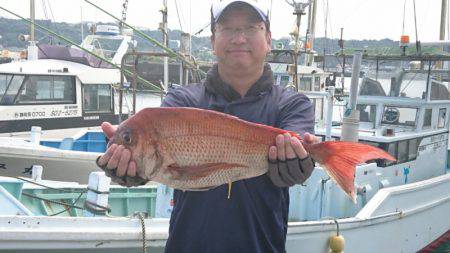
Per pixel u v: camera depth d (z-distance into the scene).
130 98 8.05
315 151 1.13
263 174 1.23
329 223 2.61
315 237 2.57
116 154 1.07
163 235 2.21
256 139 1.12
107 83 6.68
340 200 2.88
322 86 5.01
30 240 1.97
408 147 3.62
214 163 1.11
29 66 6.04
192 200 1.29
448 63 4.60
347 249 2.72
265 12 1.32
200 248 1.28
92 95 6.56
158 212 2.79
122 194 3.39
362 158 1.11
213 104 1.32
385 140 3.33
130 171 1.07
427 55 3.69
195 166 1.11
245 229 1.28
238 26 1.30
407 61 3.84
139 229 2.18
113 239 2.12
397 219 3.10
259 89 1.33
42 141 5.48
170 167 1.10
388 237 3.04
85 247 2.08
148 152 1.08
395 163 3.47
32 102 5.97
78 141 5.55
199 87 1.40
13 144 4.46
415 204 3.32
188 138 1.10
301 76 4.72
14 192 3.00
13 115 5.77
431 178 3.88
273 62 4.65
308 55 4.94
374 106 3.91
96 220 2.15
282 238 1.33
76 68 6.47
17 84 5.84
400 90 3.88
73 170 4.52
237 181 1.27
